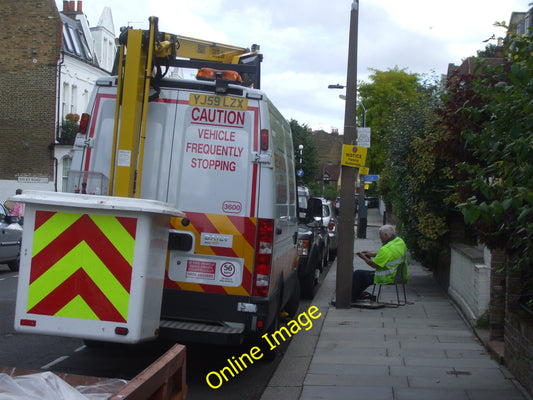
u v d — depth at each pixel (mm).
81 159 6414
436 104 12562
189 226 6230
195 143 6301
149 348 7844
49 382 3092
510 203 3012
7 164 30109
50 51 30031
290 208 8023
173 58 6406
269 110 6434
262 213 6207
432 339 8289
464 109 4465
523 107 3492
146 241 4555
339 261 10797
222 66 7145
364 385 6211
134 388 2727
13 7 30125
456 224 12406
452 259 11750
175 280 6215
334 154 88438
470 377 6422
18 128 30078
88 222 4582
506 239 5324
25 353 7449
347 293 10773
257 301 6148
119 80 6016
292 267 8594
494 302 7711
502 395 5785
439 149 6703
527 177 3332
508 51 4020
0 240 14781
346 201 10750
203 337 5973
